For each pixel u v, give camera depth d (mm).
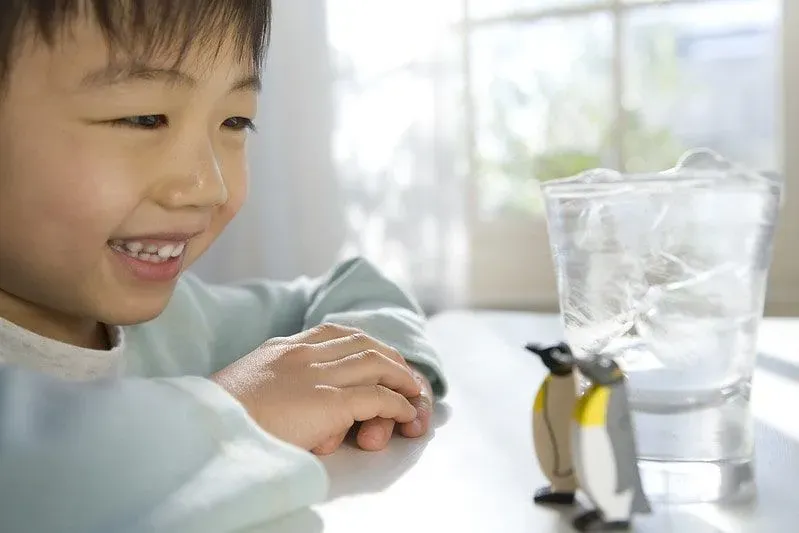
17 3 431
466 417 471
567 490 343
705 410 341
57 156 446
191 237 504
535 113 1473
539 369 575
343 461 408
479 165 1503
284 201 1548
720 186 339
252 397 428
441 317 791
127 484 330
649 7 1390
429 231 1469
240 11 487
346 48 1503
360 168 1505
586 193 349
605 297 347
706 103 1371
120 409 351
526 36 1466
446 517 336
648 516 323
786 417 446
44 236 459
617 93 1417
